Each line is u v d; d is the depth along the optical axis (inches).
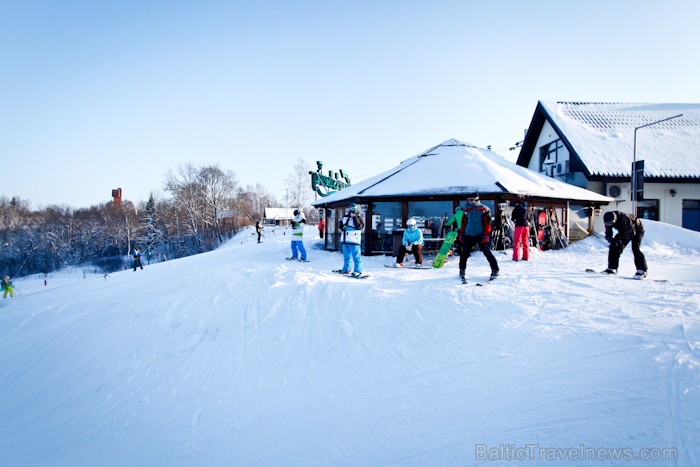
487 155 650.8
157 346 256.5
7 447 185.6
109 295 421.4
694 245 522.3
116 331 295.7
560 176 794.2
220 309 290.4
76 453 165.6
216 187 2472.9
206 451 142.8
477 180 504.4
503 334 195.0
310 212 2578.7
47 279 1705.2
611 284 281.0
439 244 498.6
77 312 378.6
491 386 150.0
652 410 120.8
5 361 305.1
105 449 163.3
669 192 708.0
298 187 2378.2
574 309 219.1
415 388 158.4
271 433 145.6
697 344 159.5
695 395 125.2
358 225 355.6
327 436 136.1
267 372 198.5
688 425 112.3
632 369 145.7
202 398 186.9
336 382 175.9
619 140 741.3
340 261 472.1
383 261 462.9
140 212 3189.0
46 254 2244.1
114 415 190.2
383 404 150.6
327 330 231.5
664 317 196.9
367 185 580.4
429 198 502.9
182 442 152.6
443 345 192.9
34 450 177.0
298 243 480.7
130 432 172.6
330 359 199.3
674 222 708.0
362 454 123.0
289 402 166.4
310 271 378.0
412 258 476.7
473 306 238.8
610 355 158.7
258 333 243.9
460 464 111.3
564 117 808.3
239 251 754.8
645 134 762.2
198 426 162.6
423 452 119.0
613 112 836.0
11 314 437.1
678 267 375.9
